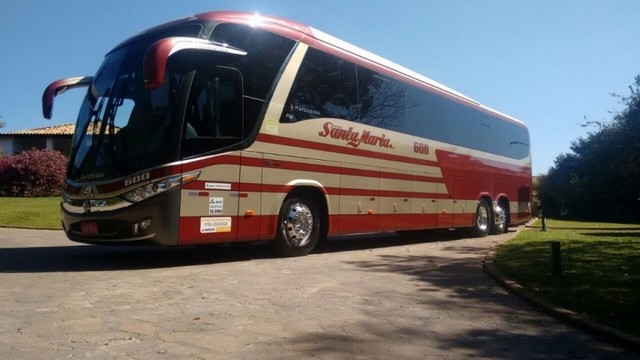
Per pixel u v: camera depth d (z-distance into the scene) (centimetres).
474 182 1658
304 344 475
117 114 866
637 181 2870
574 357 470
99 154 858
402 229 1296
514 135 2002
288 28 1007
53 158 3111
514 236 1642
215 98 868
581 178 4409
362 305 628
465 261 1032
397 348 477
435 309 625
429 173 1412
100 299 606
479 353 473
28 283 693
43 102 959
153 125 827
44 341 455
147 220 798
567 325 568
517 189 1997
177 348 448
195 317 543
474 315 604
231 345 462
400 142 1296
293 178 988
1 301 590
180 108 822
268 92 947
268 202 942
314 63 1047
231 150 881
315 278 783
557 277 803
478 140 1698
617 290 708
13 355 420
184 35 881
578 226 2523
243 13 941
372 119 1200
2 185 3044
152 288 674
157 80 732
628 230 2142
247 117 910
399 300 663
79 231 868
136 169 808
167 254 1038
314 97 1041
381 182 1220
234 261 948
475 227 1669
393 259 1042
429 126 1427
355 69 1159
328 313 584
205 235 843
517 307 645
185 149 823
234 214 884
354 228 1139
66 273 777
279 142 960
